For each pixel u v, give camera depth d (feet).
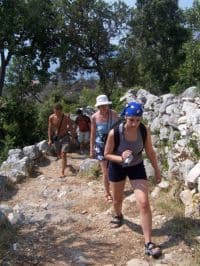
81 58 66.39
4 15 56.54
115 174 12.96
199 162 14.87
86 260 11.88
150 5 67.72
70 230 13.83
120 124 12.28
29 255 12.23
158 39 70.28
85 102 58.85
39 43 65.26
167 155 18.28
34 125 37.88
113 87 67.67
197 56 50.62
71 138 26.94
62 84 73.61
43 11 63.57
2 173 20.72
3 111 37.40
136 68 69.26
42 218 14.87
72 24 64.85
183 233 12.66
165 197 15.40
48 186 19.49
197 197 13.89
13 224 14.37
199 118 17.85
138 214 14.60
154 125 22.18
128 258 11.88
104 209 15.72
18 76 72.02
